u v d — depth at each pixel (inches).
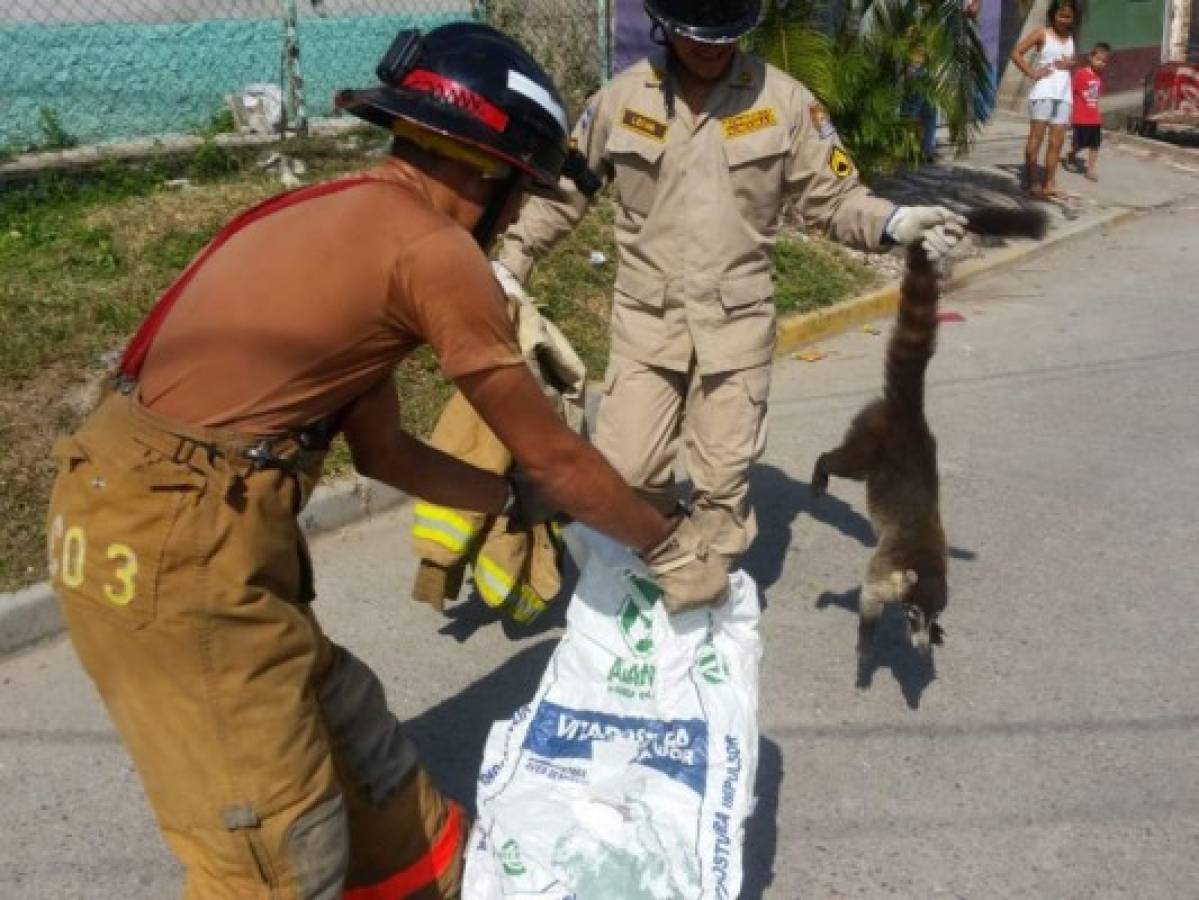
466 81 87.5
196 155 327.3
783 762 152.1
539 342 161.6
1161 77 685.3
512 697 165.6
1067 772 150.1
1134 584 197.0
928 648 161.3
